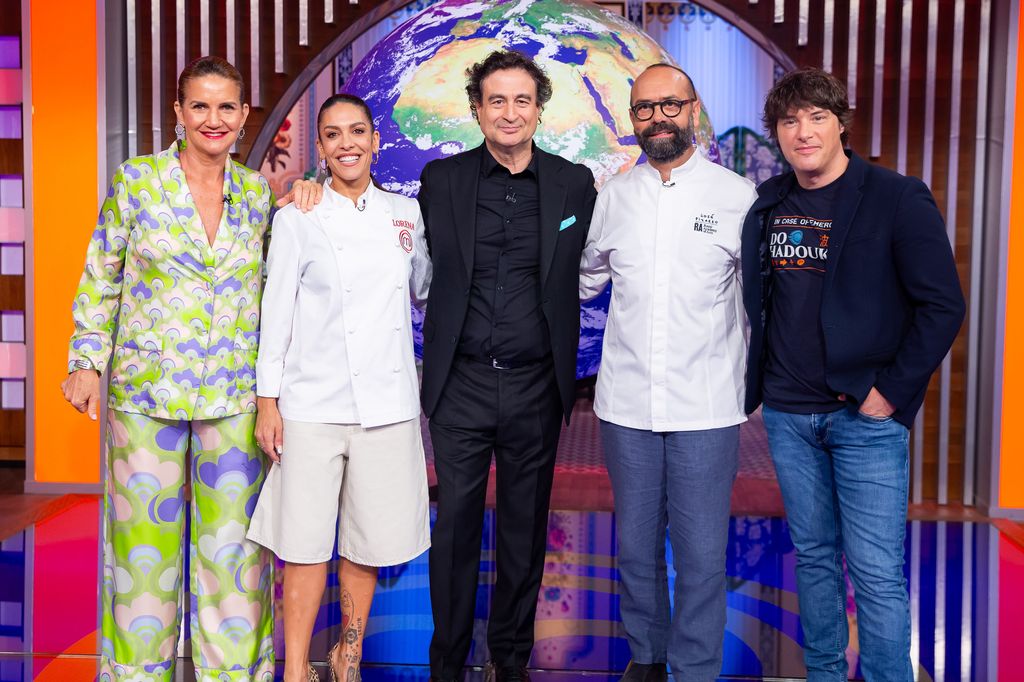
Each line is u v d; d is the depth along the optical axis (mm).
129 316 2160
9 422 4891
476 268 2309
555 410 2396
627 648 2682
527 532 2412
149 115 4199
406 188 3295
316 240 2170
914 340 1977
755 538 3674
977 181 4078
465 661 2559
